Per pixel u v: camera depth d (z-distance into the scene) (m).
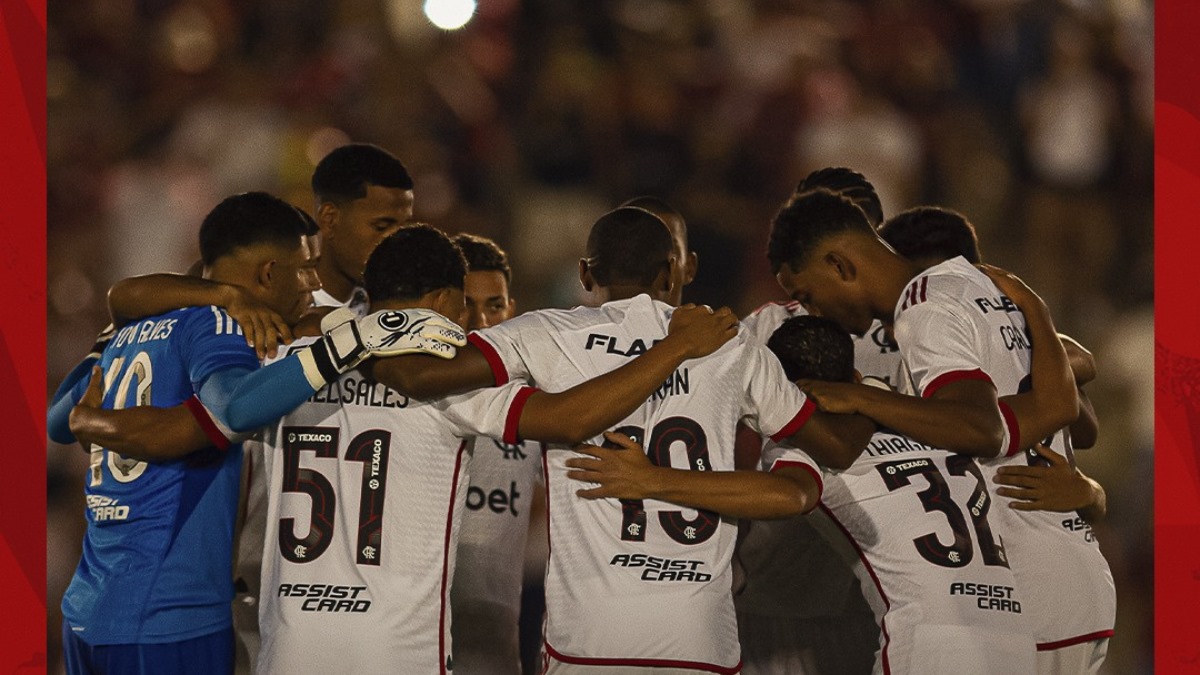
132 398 13.43
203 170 34.41
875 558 13.69
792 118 35.75
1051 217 36.78
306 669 12.79
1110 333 34.62
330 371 12.67
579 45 37.81
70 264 34.44
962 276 14.29
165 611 12.97
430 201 34.31
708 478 12.87
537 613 22.83
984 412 13.28
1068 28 38.19
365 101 35.56
